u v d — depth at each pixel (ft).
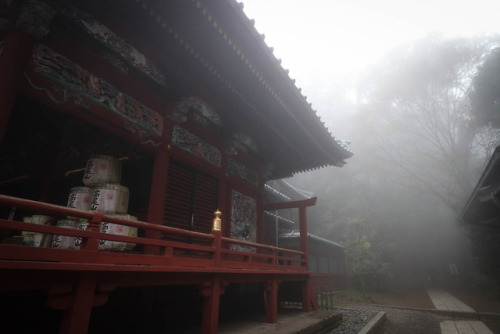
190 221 28.22
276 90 27.99
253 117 31.73
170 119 26.27
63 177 29.91
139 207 25.17
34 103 26.94
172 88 25.76
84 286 12.73
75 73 18.86
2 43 15.07
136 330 22.17
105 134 28.37
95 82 20.11
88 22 18.39
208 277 20.10
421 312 55.01
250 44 22.29
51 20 16.24
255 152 40.01
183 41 20.49
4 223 10.32
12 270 10.70
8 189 33.76
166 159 25.29
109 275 13.85
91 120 19.98
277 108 30.53
